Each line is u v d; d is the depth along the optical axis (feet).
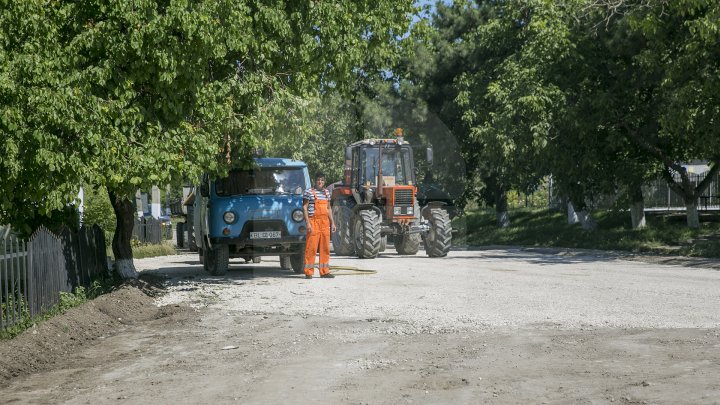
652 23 75.00
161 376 25.17
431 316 35.40
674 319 34.12
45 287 39.09
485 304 39.14
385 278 42.55
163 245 103.55
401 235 46.29
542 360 25.86
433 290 43.14
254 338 31.55
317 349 28.78
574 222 118.83
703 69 74.59
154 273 62.64
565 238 103.45
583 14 85.92
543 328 32.19
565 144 91.20
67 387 24.21
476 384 22.63
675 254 77.51
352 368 25.31
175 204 130.62
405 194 38.09
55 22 37.47
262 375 24.67
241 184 50.52
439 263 52.34
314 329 32.94
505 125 91.15
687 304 39.09
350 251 40.57
